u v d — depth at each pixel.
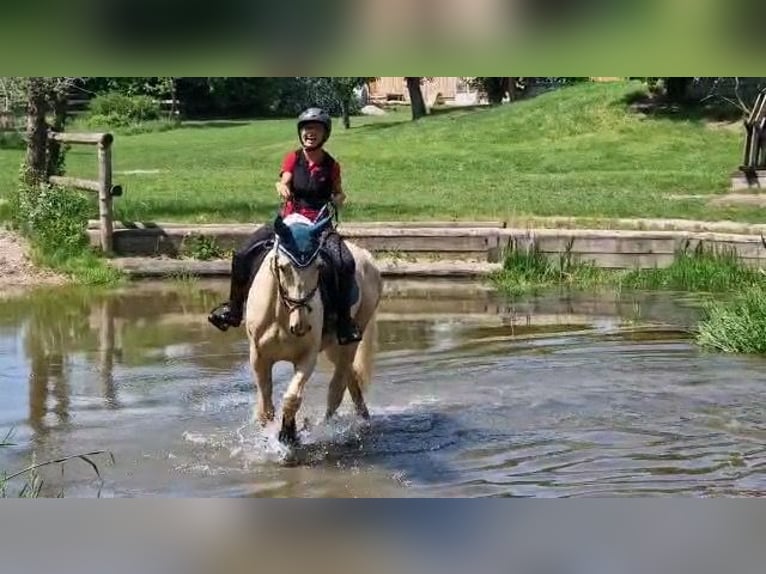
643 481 6.57
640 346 10.73
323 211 7.07
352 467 6.91
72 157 30.92
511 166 28.14
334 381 7.88
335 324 7.36
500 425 7.94
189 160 30.83
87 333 11.52
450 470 6.86
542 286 14.68
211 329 11.82
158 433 7.71
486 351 10.58
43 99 16.30
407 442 7.49
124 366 9.97
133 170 28.33
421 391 8.99
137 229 15.86
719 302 12.81
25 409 8.38
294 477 6.68
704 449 7.30
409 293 14.27
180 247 15.88
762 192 21.22
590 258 15.49
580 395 8.79
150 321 12.23
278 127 41.84
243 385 9.27
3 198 18.95
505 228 16.39
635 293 14.12
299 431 7.69
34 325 11.92
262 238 7.51
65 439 7.54
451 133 33.81
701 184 22.73
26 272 14.66
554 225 17.02
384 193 22.42
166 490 6.37
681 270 14.59
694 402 8.54
